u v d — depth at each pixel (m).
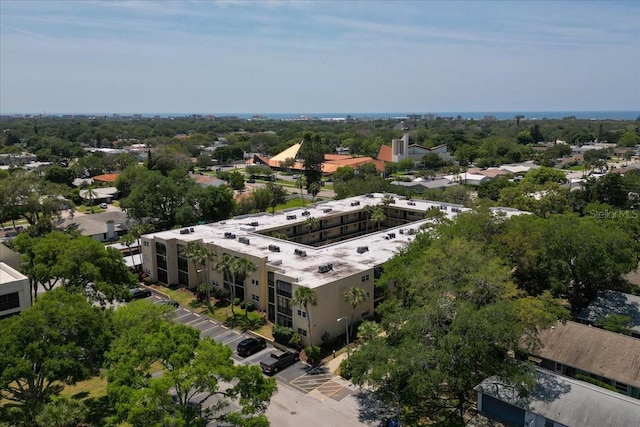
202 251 73.62
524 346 50.00
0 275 59.41
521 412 43.81
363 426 45.09
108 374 37.44
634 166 185.50
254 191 135.25
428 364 42.06
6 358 37.62
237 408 46.75
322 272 65.75
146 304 48.22
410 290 51.19
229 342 62.53
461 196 126.19
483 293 47.25
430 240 65.94
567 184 145.25
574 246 62.50
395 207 107.38
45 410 36.88
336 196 136.75
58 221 109.62
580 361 50.12
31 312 41.34
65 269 56.88
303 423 45.53
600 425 39.84
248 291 73.31
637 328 58.47
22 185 105.81
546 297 51.06
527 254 59.97
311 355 57.41
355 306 60.53
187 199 113.81
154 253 84.94
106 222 114.06
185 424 32.62
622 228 81.00
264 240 81.69
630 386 46.72
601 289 69.94
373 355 44.78
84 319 42.53
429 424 45.31
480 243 61.25
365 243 81.56
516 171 194.62
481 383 46.75
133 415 31.83
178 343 38.97
